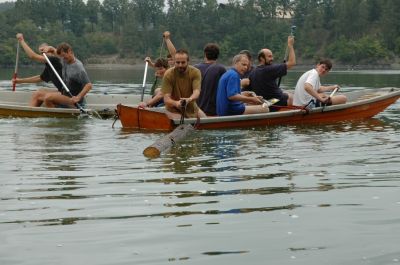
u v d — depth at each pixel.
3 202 4.92
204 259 3.69
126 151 7.28
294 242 3.96
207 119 9.17
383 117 11.28
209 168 6.20
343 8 97.50
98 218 4.48
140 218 4.48
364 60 86.00
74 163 6.51
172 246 3.90
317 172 5.99
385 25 90.69
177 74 9.43
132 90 19.94
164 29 103.56
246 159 6.70
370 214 4.54
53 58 12.02
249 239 4.02
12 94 12.91
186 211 4.64
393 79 29.56
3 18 96.56
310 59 91.75
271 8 104.19
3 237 4.08
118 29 109.06
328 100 10.42
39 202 4.92
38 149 7.44
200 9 104.81
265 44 94.19
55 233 4.15
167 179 5.70
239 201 4.92
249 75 10.76
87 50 97.12
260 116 9.56
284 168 6.19
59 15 110.50
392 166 6.25
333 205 4.79
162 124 9.16
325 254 3.76
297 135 8.69
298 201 4.91
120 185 5.48
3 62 74.06
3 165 6.39
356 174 5.89
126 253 3.79
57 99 11.41
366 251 3.80
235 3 104.38
